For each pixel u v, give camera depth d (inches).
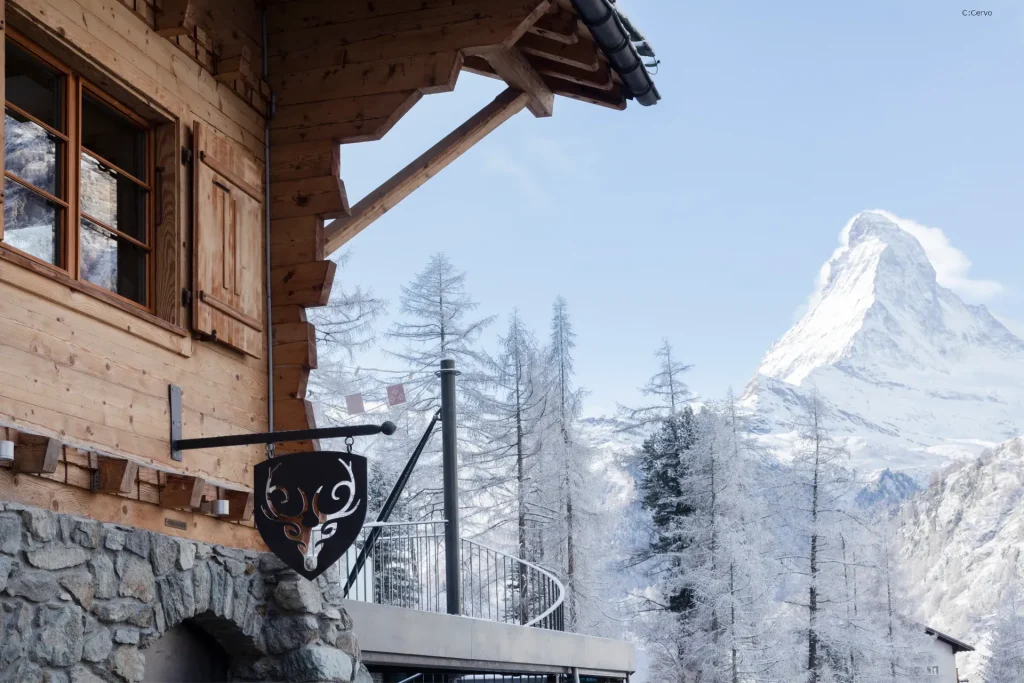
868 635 1310.3
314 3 277.7
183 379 228.8
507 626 354.0
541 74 328.2
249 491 240.4
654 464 1526.8
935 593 6240.2
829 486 1362.0
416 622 302.2
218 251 243.0
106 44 211.6
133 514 205.0
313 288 264.7
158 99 227.6
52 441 171.3
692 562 1347.2
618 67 302.8
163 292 230.1
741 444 1387.8
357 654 258.7
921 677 1545.3
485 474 1186.0
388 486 893.8
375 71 270.8
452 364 411.5
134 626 198.2
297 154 271.9
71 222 203.9
